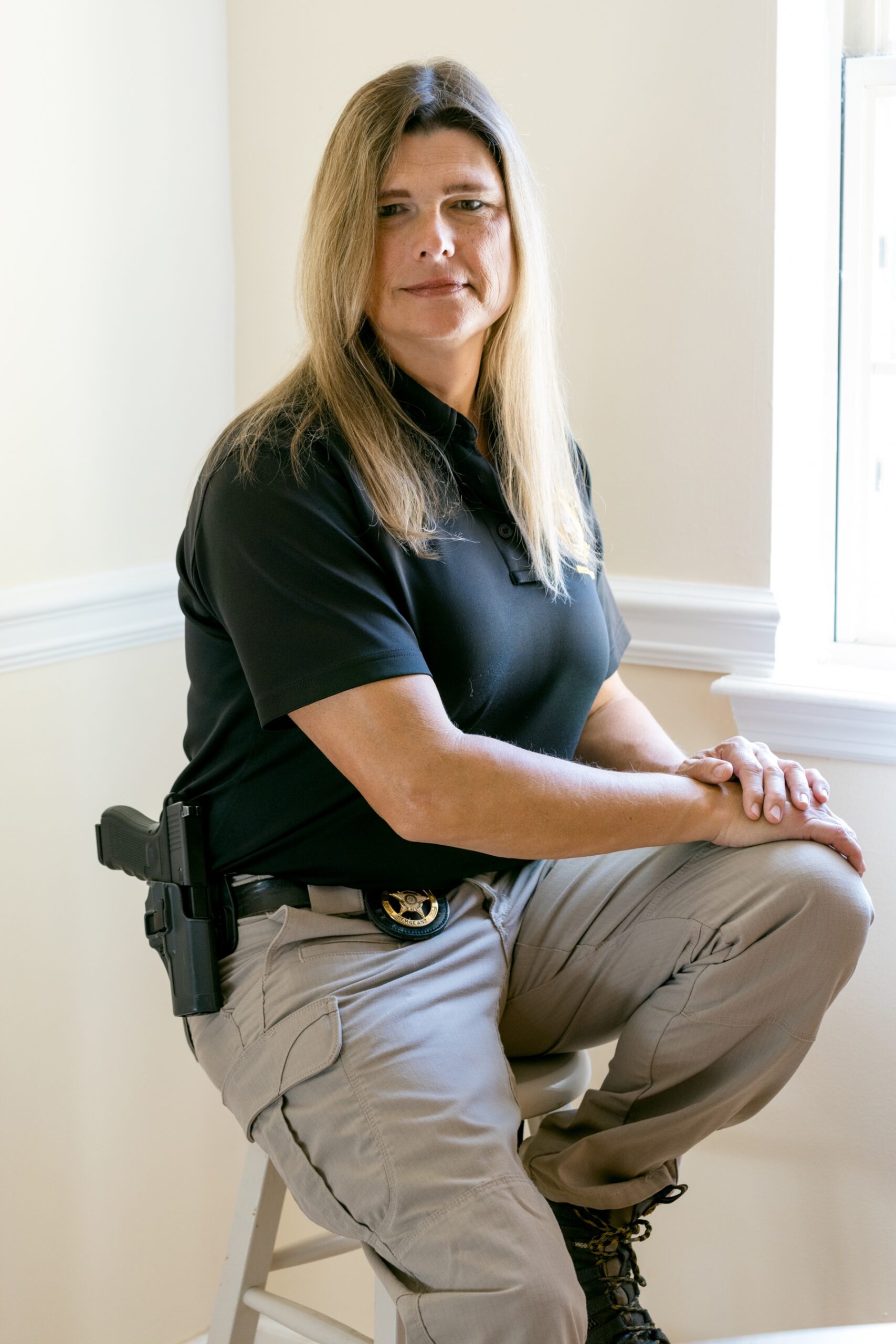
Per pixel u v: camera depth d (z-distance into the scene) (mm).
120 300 1788
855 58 1727
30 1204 1765
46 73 1661
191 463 1920
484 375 1340
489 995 1214
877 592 1821
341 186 1207
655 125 1638
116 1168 1876
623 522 1744
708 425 1669
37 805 1726
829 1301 1773
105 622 1780
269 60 1889
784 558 1705
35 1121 1762
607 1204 1217
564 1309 977
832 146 1739
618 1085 1259
